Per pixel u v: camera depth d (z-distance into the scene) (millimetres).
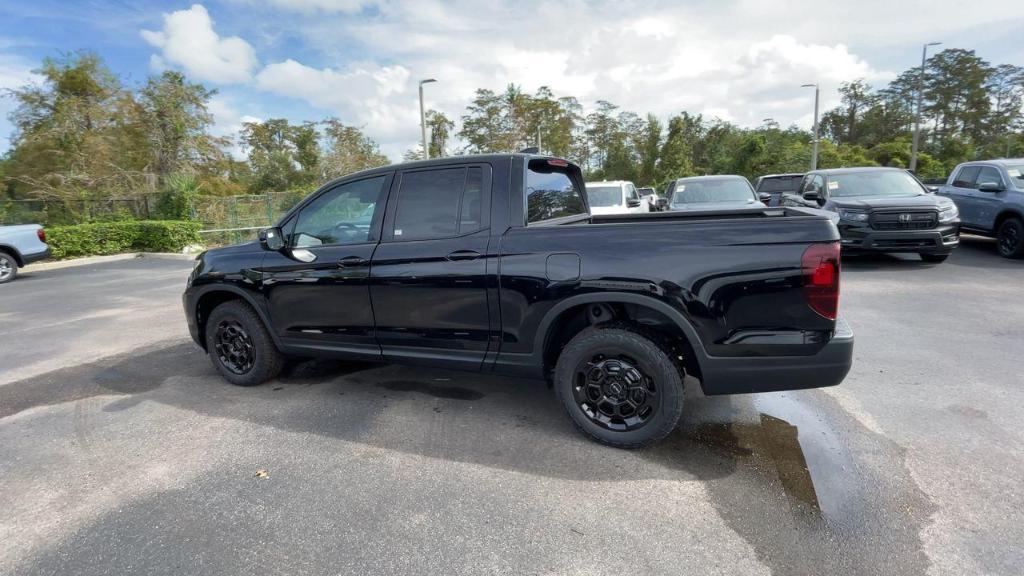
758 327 2953
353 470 3143
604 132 72562
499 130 63094
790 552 2355
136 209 21219
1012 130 63938
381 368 4977
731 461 3150
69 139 26078
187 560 2396
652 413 3188
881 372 4488
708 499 2771
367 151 50219
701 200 10898
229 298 4723
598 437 3342
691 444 3367
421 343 3762
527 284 3311
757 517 2607
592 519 2627
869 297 7059
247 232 20766
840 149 52875
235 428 3760
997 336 5309
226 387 4613
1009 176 9633
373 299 3840
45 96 28469
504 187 3498
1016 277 7977
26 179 26156
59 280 11961
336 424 3783
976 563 2248
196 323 4758
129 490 2990
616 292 3113
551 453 3291
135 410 4141
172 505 2828
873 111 68438
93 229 16297
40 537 2588
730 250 2949
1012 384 4137
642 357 3148
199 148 27422
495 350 3523
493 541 2477
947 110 65812
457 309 3559
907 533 2457
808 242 2861
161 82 26219
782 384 3012
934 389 4102
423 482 2996
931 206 8570
